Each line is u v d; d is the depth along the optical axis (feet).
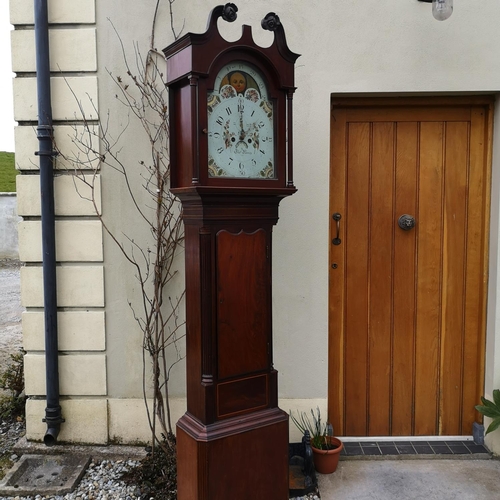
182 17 9.56
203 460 7.04
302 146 9.61
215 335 7.16
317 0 9.39
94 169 9.78
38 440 10.21
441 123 10.04
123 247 9.93
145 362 10.07
